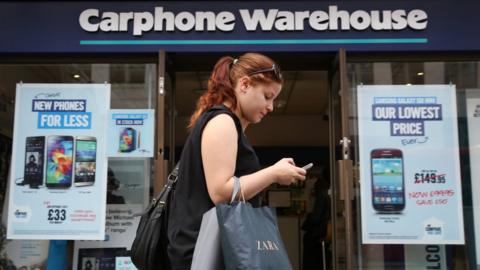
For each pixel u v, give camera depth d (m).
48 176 4.36
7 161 4.39
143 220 1.80
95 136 4.38
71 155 4.38
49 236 4.31
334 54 4.40
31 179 4.37
